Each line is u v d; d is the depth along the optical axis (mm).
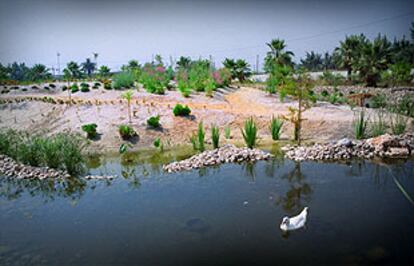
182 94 21344
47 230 5672
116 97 20984
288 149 11023
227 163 9891
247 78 44719
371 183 7562
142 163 10336
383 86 32656
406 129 12000
